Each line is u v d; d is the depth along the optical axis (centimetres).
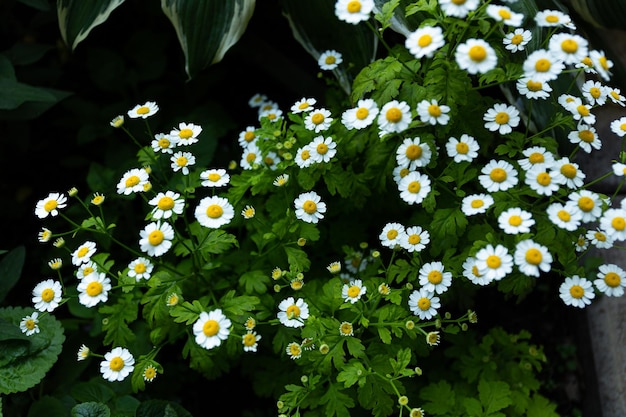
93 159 101
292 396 73
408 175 73
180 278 77
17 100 83
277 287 75
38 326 78
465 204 72
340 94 85
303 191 79
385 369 74
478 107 76
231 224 80
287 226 77
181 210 73
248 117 102
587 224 85
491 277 69
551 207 70
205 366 76
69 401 79
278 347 76
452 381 82
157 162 82
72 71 103
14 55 91
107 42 104
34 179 100
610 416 83
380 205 82
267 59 100
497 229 77
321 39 84
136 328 81
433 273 73
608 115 88
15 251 82
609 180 86
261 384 80
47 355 77
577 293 72
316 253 83
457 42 72
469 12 71
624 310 84
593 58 70
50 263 74
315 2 83
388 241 74
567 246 73
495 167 72
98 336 84
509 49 76
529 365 81
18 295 93
